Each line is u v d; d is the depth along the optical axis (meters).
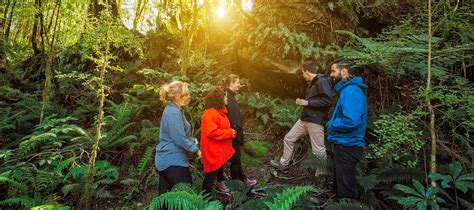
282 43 5.03
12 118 5.14
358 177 3.24
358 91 2.93
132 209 3.73
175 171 2.90
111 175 4.04
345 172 3.02
